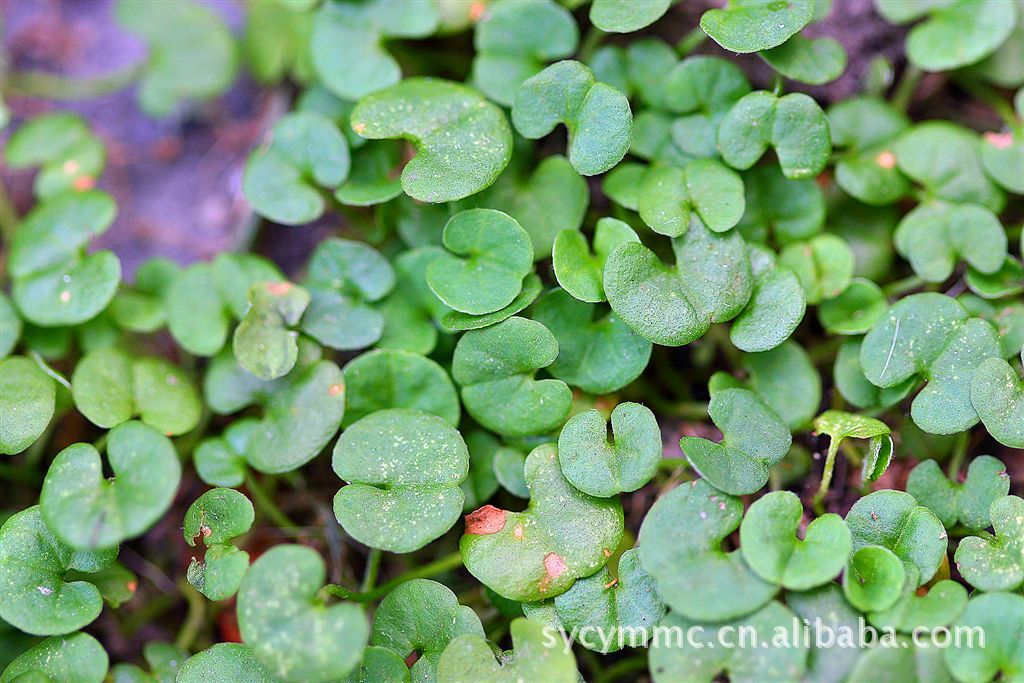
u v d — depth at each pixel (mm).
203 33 385
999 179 346
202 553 359
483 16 352
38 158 372
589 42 359
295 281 375
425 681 322
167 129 391
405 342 344
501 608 333
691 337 327
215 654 323
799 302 331
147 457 319
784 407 338
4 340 342
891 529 323
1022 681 312
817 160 336
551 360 329
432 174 330
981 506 329
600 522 325
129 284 375
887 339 331
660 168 342
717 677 327
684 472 342
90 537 315
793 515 319
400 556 353
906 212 356
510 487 333
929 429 327
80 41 395
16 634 338
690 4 359
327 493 360
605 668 344
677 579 316
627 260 327
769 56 338
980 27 347
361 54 356
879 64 359
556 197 342
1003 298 342
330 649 310
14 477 354
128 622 355
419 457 327
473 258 336
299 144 349
